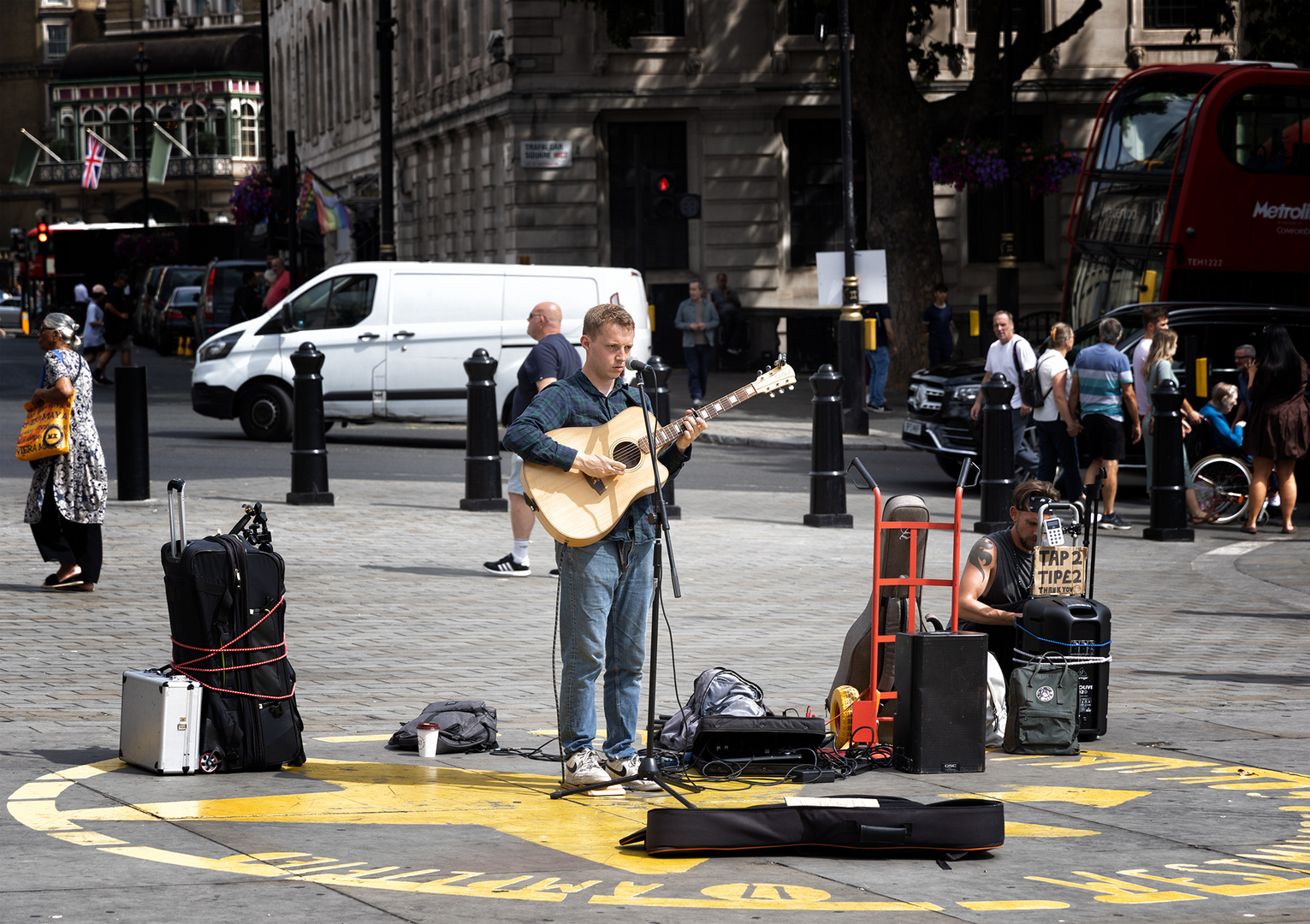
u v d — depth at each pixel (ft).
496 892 15.16
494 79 123.65
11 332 205.87
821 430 47.93
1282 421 50.90
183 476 54.03
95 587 33.94
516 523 37.73
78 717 22.74
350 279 68.08
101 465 33.30
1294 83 67.31
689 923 14.32
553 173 118.93
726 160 120.57
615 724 20.08
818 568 40.68
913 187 96.94
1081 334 59.41
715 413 20.03
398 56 163.32
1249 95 67.10
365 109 180.24
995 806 17.01
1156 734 23.41
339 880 15.46
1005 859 16.79
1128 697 26.43
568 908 14.71
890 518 21.81
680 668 27.73
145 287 160.35
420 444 69.15
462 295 68.13
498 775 20.30
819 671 27.68
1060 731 21.89
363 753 21.31
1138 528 52.06
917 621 22.82
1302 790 19.98
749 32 119.44
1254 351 55.26
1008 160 93.81
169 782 19.38
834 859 16.74
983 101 96.17
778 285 121.70
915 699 20.68
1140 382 54.08
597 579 19.47
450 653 28.66
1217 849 17.25
